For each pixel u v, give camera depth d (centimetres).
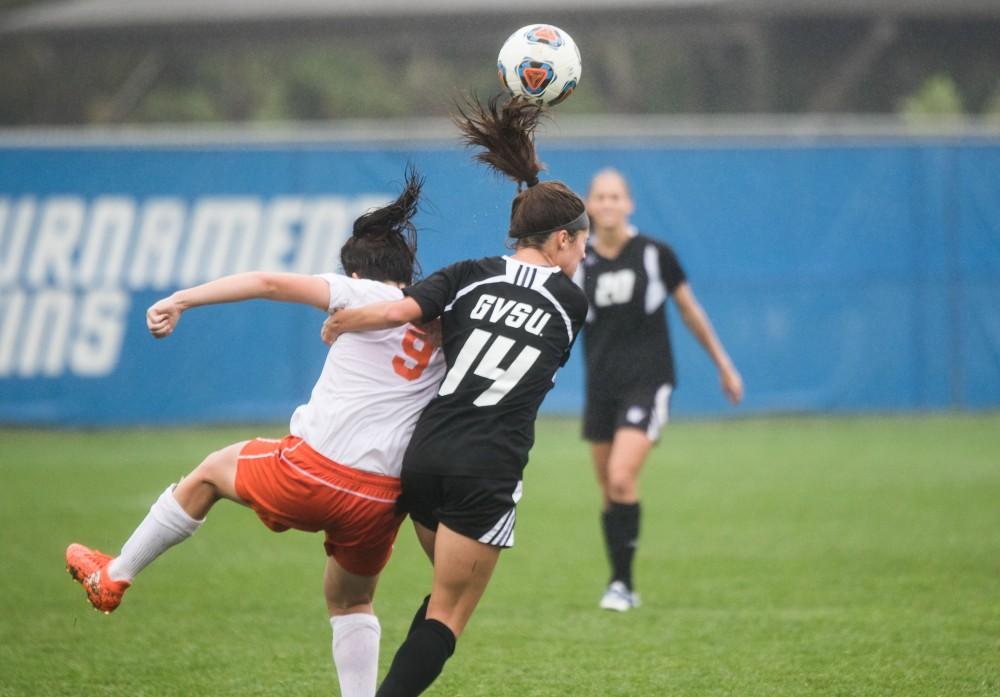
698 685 2036
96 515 3797
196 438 5491
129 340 5678
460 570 1611
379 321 1598
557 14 9512
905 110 9762
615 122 9938
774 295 5978
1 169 5612
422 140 5681
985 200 6088
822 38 9806
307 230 5744
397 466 1641
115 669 2159
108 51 10181
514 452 1627
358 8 9638
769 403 5991
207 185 5694
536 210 1698
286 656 2250
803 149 5972
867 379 6053
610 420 2711
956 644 2286
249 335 5712
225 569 3092
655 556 3212
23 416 5634
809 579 2914
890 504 3988
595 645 2317
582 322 1714
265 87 10550
